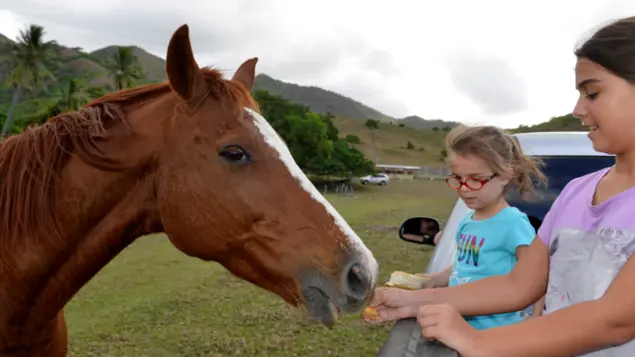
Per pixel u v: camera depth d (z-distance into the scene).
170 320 6.32
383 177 55.69
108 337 5.71
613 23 1.17
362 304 1.84
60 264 2.06
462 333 1.18
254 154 1.94
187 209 1.97
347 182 53.53
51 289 2.08
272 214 1.92
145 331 5.91
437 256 2.69
